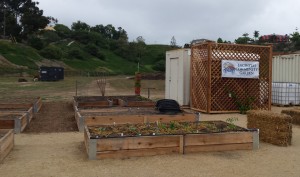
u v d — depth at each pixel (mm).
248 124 8109
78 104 11945
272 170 5402
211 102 12594
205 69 12734
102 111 10141
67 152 6410
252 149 6738
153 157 5980
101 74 60500
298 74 16531
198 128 7008
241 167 5531
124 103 12406
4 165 5512
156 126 7223
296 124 10141
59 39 94438
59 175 5027
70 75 54406
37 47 73562
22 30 85750
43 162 5699
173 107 10109
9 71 47156
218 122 7918
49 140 7500
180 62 14523
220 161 5848
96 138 5809
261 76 13133
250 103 12789
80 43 97375
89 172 5168
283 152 6586
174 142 6215
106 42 105500
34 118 10695
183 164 5617
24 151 6473
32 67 55844
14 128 8266
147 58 103000
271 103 14453
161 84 31016
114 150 5895
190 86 14070
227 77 12609
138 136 5996
